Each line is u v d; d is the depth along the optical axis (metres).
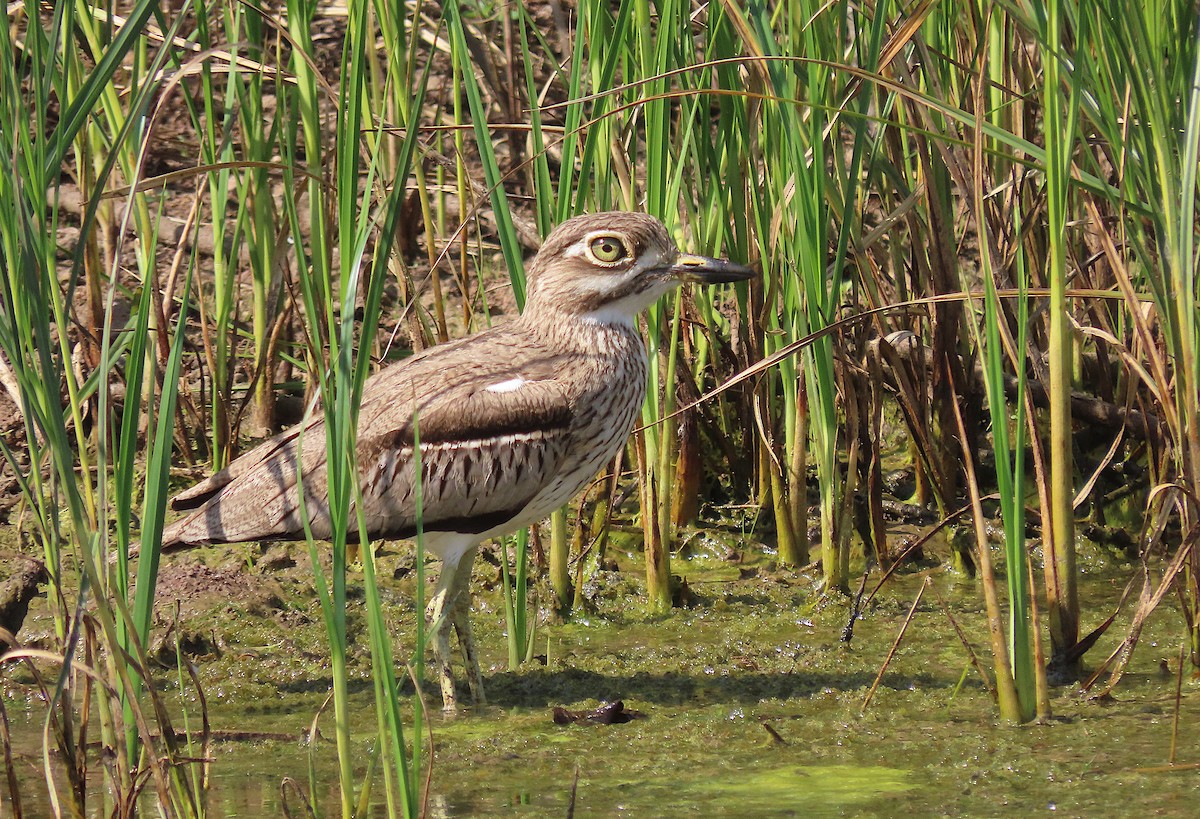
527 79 10.33
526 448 9.97
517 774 8.83
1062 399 9.34
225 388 13.54
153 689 7.05
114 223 14.68
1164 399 9.27
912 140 13.27
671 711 9.95
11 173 6.81
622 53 11.20
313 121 12.33
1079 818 7.92
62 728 7.79
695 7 14.01
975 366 13.97
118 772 7.21
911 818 8.00
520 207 15.57
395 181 7.05
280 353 14.12
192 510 10.84
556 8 16.16
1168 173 8.47
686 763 8.95
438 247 15.49
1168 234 8.62
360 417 10.10
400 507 9.95
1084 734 9.20
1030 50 12.73
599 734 9.54
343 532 6.96
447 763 9.02
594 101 10.66
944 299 9.62
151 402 7.44
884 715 9.72
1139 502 13.50
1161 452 12.84
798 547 12.71
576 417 10.15
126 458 7.17
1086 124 11.27
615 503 13.62
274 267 13.74
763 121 11.75
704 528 13.30
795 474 12.48
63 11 7.30
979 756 8.91
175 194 15.92
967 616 11.73
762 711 9.88
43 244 7.05
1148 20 8.40
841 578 12.16
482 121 9.95
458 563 10.34
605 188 11.02
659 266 10.30
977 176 8.50
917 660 10.80
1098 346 13.87
